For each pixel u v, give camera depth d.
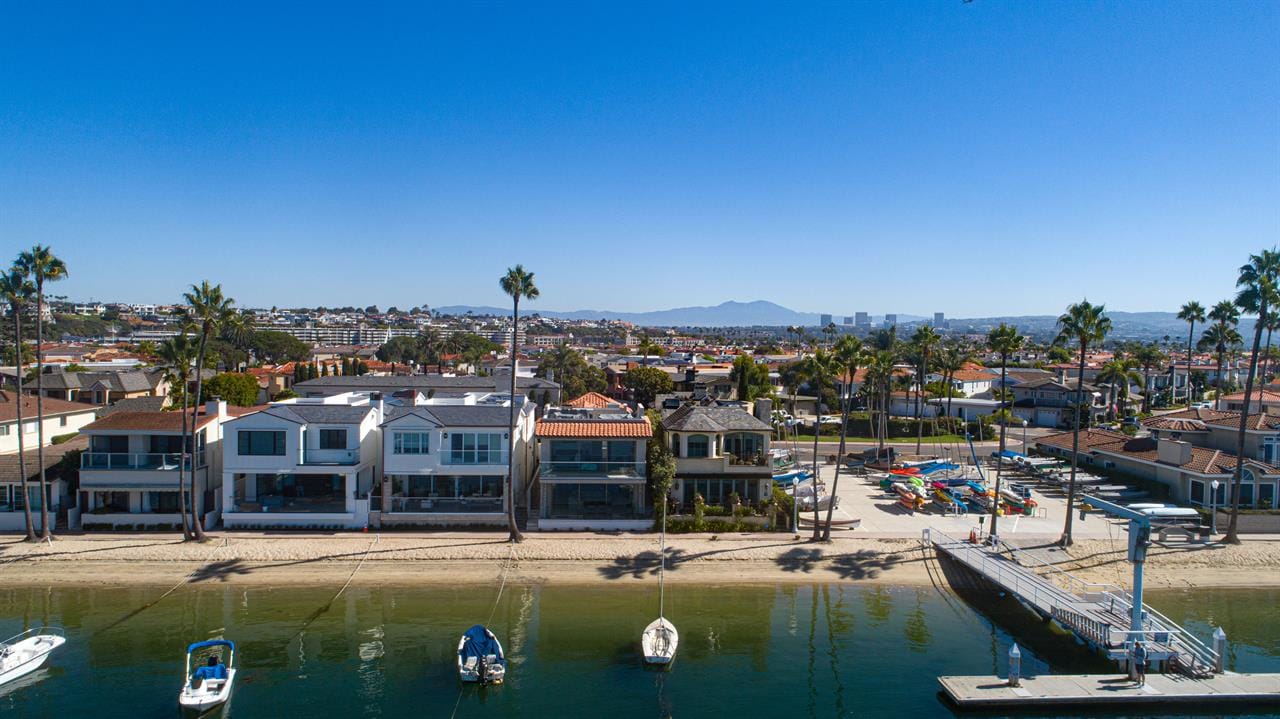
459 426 53.22
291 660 35.97
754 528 52.97
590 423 54.88
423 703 32.25
